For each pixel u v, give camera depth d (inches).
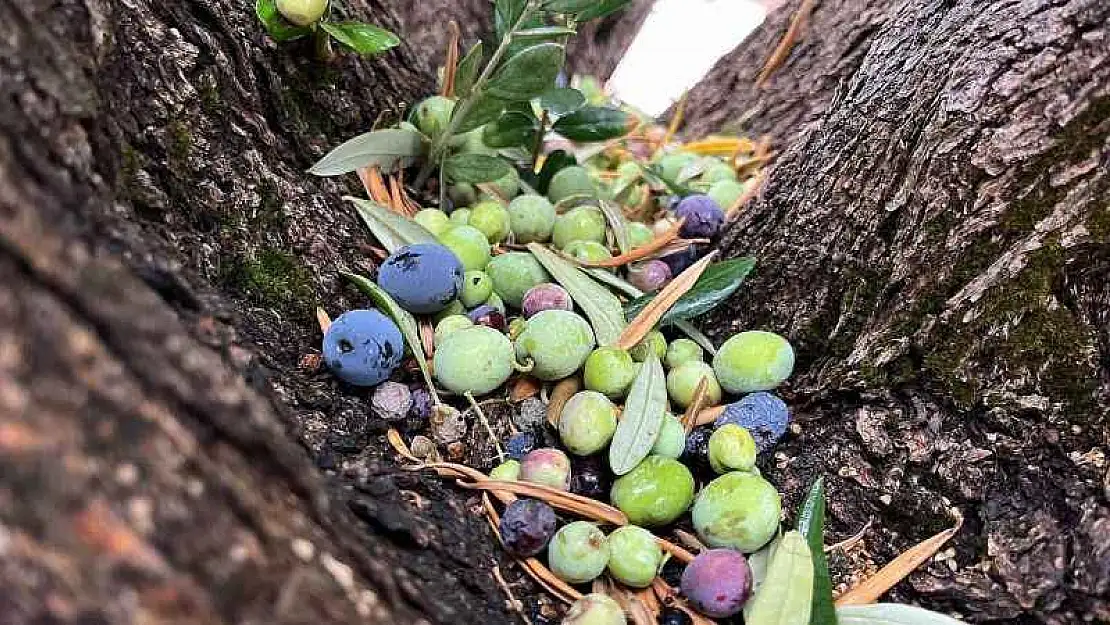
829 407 8.3
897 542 7.5
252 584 3.6
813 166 9.1
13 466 3.1
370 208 8.8
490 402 7.8
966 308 7.5
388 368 7.3
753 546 6.9
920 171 7.7
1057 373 7.1
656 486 7.1
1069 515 6.9
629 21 19.1
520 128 10.1
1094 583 6.6
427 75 11.7
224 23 7.8
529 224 9.5
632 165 12.5
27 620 3.0
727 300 9.4
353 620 4.2
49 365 3.3
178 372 3.8
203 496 3.6
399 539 5.9
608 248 9.7
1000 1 7.4
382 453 7.1
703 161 12.5
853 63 12.8
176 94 7.2
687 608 6.8
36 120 4.6
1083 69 6.8
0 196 3.5
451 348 7.4
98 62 5.9
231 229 7.5
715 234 10.0
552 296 8.4
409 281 7.7
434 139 9.5
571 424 7.3
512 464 7.3
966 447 7.4
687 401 8.2
